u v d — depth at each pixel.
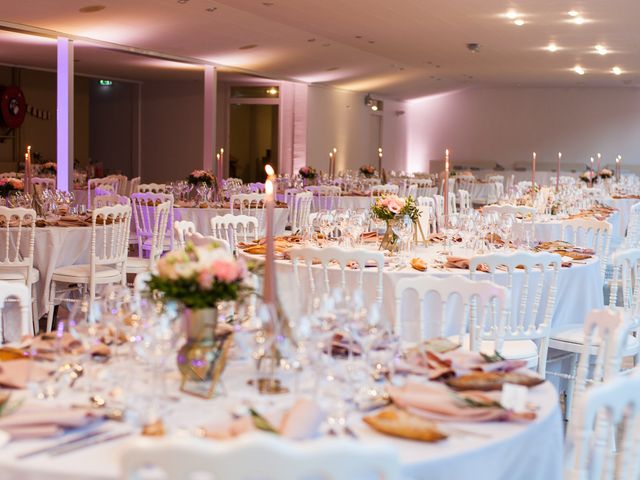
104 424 2.20
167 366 2.75
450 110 24.97
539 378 2.66
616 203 13.80
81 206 7.48
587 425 2.08
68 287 6.98
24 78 17.09
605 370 2.97
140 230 9.23
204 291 2.46
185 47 13.82
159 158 19.16
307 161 19.62
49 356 2.59
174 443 1.63
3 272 6.18
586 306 5.39
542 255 4.61
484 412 2.28
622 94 23.33
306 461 1.61
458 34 14.32
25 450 2.01
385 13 12.45
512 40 14.81
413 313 4.70
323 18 12.80
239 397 2.45
